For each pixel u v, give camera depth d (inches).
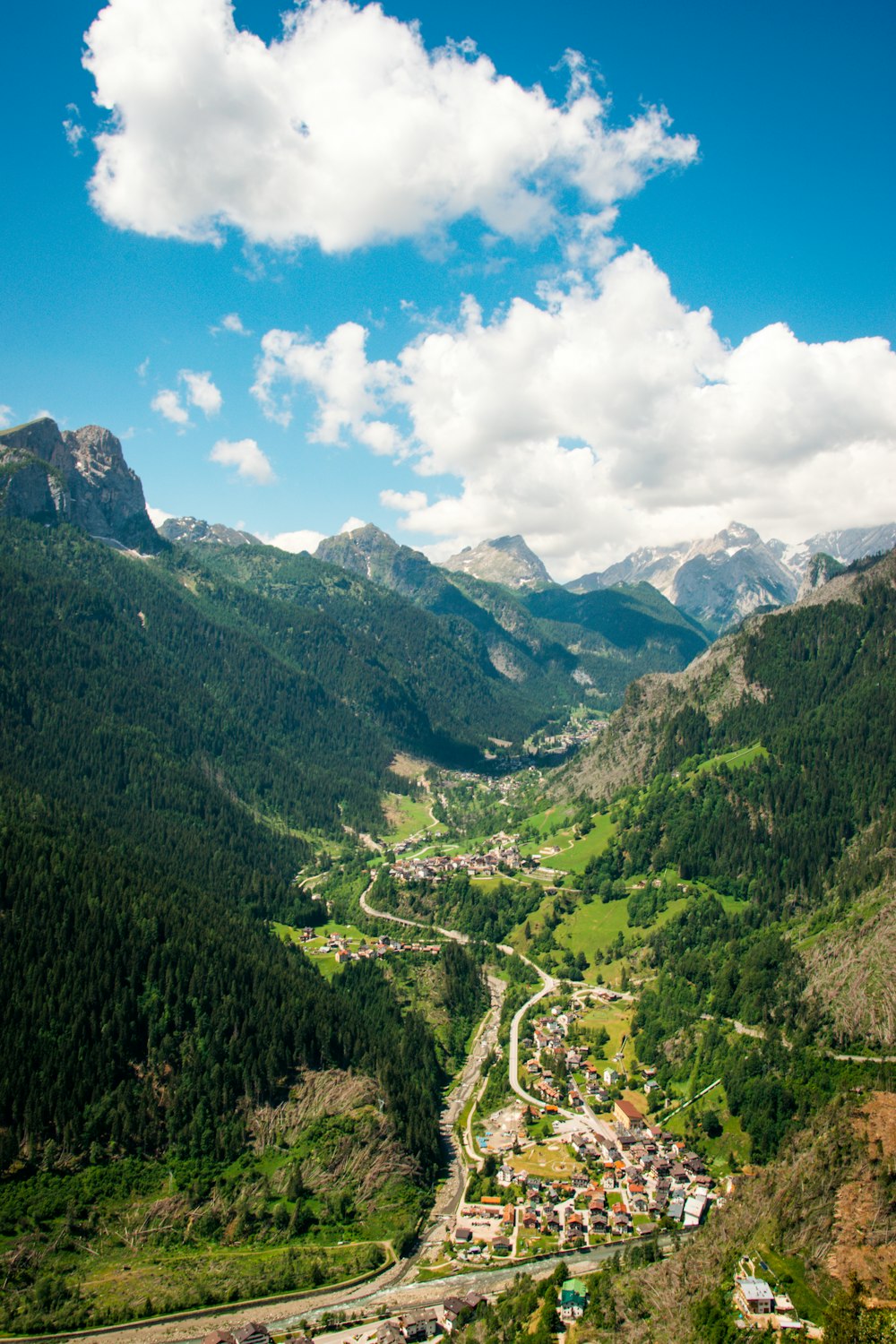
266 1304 7022.6
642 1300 6422.2
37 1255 7347.4
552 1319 6358.3
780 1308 5876.0
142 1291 7126.0
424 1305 6904.5
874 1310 5521.7
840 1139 7180.1
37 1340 6619.1
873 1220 6363.2
